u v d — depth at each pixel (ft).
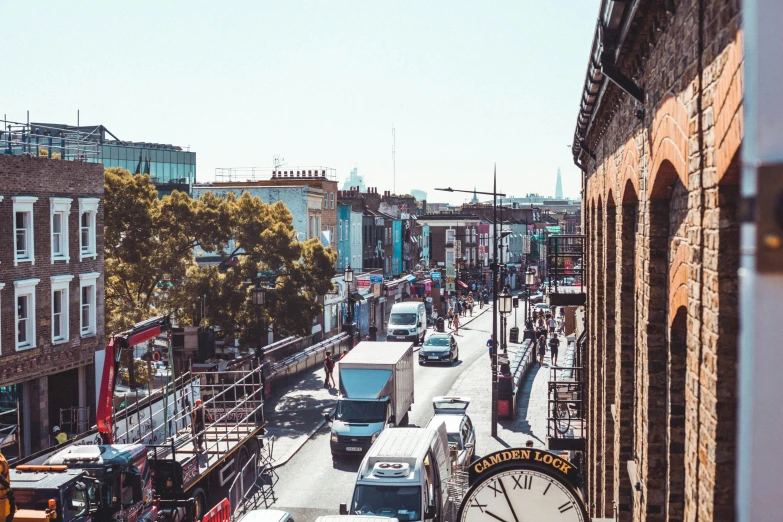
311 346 160.56
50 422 110.11
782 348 3.51
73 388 110.73
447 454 74.33
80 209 109.70
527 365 151.94
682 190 20.92
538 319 217.77
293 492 80.18
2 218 95.66
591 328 56.49
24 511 49.57
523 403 122.42
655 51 22.63
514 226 423.23
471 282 324.80
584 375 64.23
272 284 128.06
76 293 109.09
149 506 62.28
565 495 29.96
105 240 122.11
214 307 123.65
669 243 23.85
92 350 111.75
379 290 223.92
